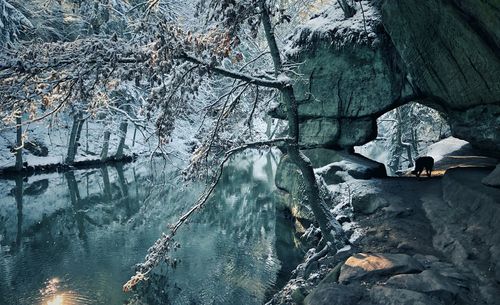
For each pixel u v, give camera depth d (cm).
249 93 1179
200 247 1465
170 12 1797
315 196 996
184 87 888
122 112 2898
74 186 2573
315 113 1609
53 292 1133
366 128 1524
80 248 1498
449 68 1098
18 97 761
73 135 2998
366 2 1553
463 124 1189
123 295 1111
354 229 1091
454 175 1230
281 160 1800
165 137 939
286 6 2522
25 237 1645
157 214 1947
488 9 798
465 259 808
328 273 880
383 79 1448
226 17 837
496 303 662
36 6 2814
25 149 2992
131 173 2944
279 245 1469
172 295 1087
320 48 1552
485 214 912
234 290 1102
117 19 2588
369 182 1382
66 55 771
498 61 895
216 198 2241
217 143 992
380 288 722
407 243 948
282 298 912
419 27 1134
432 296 689
